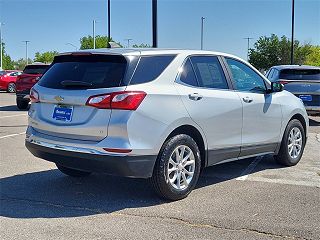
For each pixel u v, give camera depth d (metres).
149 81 5.27
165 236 4.45
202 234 4.50
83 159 5.16
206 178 6.69
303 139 7.76
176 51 5.75
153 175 5.30
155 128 5.16
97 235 4.46
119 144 4.97
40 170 7.12
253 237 4.43
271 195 5.84
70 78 5.47
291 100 7.43
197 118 5.62
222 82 6.18
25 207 5.30
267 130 6.84
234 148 6.26
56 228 4.64
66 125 5.30
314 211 5.21
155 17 12.90
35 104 5.76
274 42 55.25
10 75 31.34
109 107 5.02
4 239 4.36
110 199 5.62
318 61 54.41
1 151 8.68
